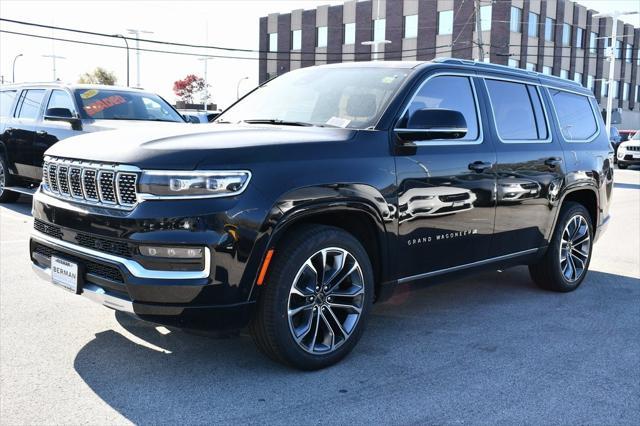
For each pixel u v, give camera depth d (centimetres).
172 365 378
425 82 434
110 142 361
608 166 623
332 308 381
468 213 448
